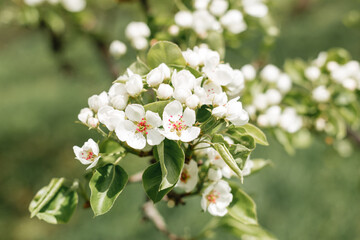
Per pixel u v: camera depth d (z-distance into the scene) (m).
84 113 0.50
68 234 1.60
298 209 1.43
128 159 1.67
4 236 1.74
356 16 0.86
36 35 3.05
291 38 2.29
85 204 0.56
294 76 0.73
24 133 2.13
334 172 1.48
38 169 1.97
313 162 1.54
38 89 2.40
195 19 0.63
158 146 0.48
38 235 1.69
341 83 0.69
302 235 1.38
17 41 3.08
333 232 1.38
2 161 2.02
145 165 1.67
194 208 1.44
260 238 0.63
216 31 0.63
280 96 0.69
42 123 2.15
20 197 1.89
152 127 0.48
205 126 0.50
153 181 0.49
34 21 0.81
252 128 0.52
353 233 1.38
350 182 1.45
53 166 1.96
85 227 1.56
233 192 0.54
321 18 2.42
